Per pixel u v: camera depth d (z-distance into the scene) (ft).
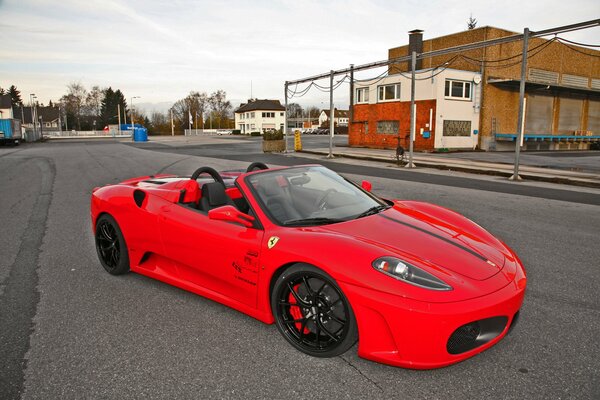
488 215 22.66
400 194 30.22
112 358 8.89
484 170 45.29
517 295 8.20
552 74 101.14
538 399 7.38
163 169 47.24
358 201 11.56
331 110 66.18
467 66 91.91
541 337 9.50
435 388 7.72
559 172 44.45
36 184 36.22
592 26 33.55
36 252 16.48
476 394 7.53
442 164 52.47
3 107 266.57
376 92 96.32
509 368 8.32
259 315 9.84
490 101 90.33
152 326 10.28
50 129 351.05
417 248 8.79
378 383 7.90
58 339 9.73
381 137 95.76
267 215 10.12
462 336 7.84
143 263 13.25
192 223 11.21
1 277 13.75
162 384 7.98
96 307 11.41
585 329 9.86
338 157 68.39
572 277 13.25
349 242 8.67
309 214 10.39
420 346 7.52
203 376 8.21
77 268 14.58
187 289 11.76
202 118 337.11
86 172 44.98
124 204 13.10
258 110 288.51
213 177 14.01
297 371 8.34
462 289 7.73
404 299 7.54
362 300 7.83
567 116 106.42
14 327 10.34
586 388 7.66
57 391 7.82
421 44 97.91
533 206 25.39
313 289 8.92
